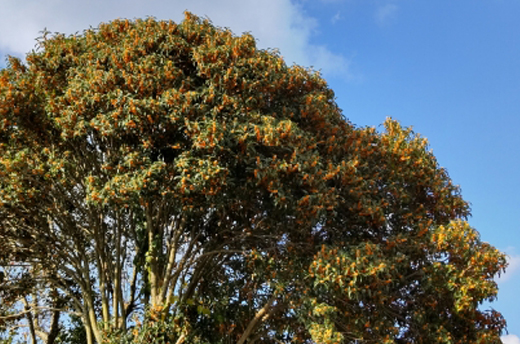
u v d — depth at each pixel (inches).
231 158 406.3
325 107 482.6
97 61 422.6
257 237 477.7
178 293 480.7
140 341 423.8
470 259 454.9
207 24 476.4
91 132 431.2
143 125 400.5
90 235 495.8
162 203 430.6
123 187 378.3
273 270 449.7
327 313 412.2
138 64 419.8
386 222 463.2
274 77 459.8
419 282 490.3
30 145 442.3
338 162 469.7
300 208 411.2
